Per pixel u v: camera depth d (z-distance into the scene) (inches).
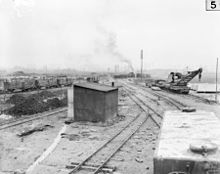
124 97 1487.5
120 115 842.8
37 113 880.3
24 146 483.5
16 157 418.6
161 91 1955.0
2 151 449.7
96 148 467.8
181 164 169.6
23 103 891.4
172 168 171.2
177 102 1167.0
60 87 1894.7
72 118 742.5
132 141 515.5
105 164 379.2
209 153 175.5
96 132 602.5
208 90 2078.0
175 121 297.4
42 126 653.9
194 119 308.5
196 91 2021.4
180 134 235.6
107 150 454.9
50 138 546.6
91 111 718.5
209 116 328.2
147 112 904.9
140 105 1110.4
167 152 182.7
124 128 639.1
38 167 370.9
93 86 770.2
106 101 717.3
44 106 962.7
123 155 426.0
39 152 447.5
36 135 573.0
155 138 538.6
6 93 1283.2
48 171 355.9
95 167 364.8
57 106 1058.7
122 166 375.9
